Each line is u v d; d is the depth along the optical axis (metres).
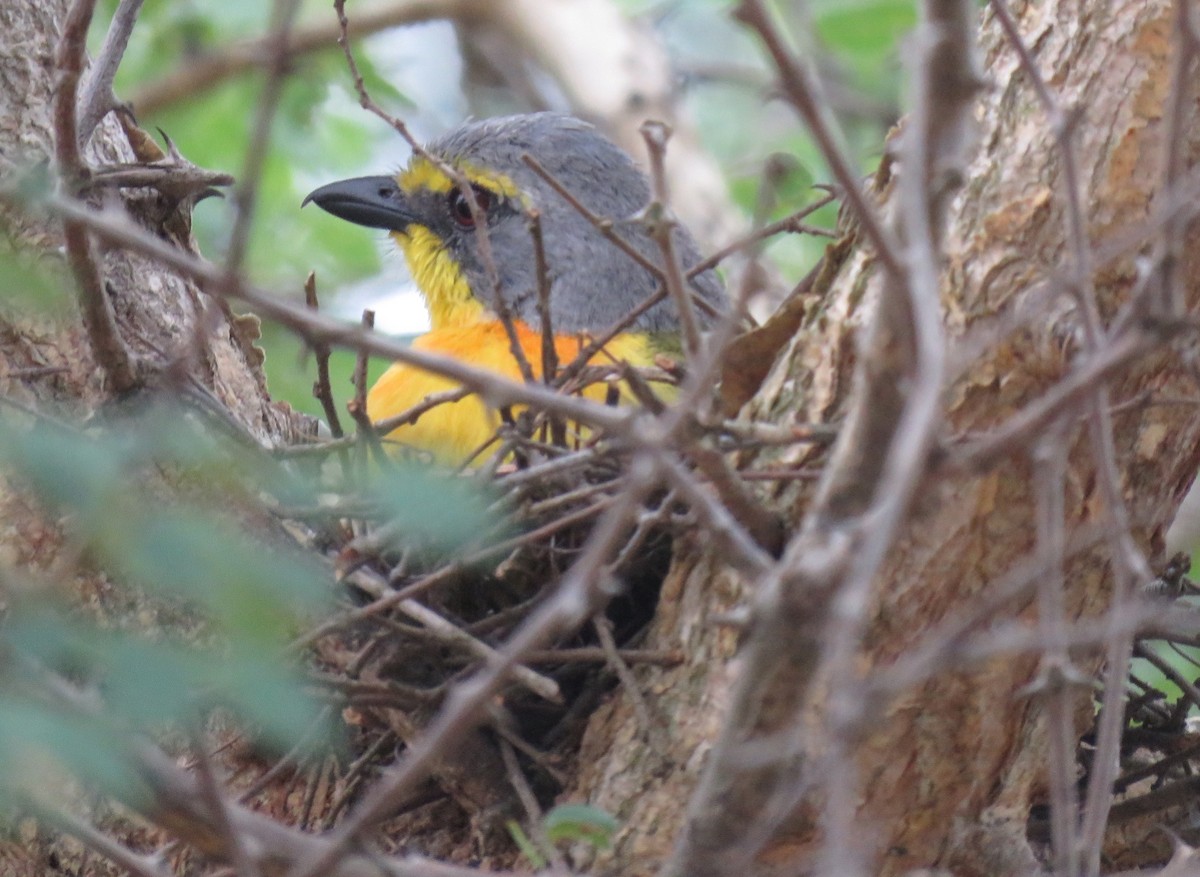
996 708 8.48
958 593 8.27
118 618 9.14
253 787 9.06
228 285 6.03
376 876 6.76
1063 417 7.04
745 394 9.50
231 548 6.07
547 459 9.27
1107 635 6.87
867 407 5.98
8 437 6.14
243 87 17.27
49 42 10.55
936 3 5.84
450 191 13.71
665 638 8.79
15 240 9.66
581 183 13.49
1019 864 8.82
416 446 10.72
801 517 8.31
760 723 6.27
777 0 17.67
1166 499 8.92
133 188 10.67
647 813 8.52
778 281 16.44
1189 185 7.00
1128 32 8.58
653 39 19.41
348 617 8.47
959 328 8.34
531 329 12.85
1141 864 10.20
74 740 5.78
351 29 18.92
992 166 8.59
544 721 9.26
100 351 8.98
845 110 17.78
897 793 8.58
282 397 15.85
